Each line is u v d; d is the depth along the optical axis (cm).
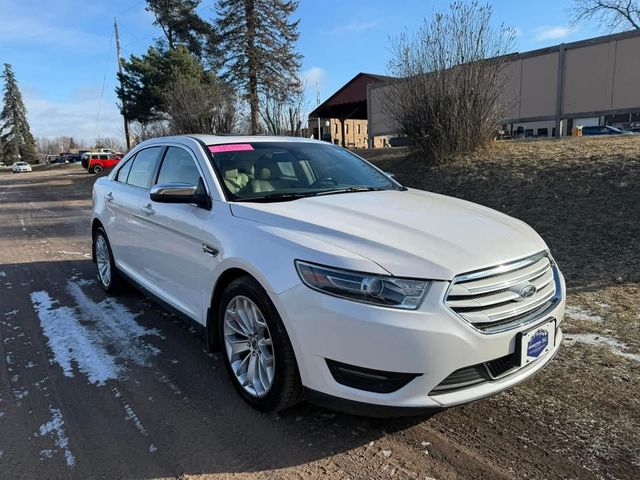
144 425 301
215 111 2316
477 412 309
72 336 438
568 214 725
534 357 278
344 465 262
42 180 3675
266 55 3253
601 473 252
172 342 423
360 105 3847
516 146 1120
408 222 302
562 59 1392
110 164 4344
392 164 1238
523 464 260
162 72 3738
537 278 292
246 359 319
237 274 319
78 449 279
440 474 254
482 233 295
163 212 400
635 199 705
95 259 597
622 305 463
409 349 243
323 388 263
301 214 310
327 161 438
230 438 286
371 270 251
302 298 264
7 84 9588
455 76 1076
